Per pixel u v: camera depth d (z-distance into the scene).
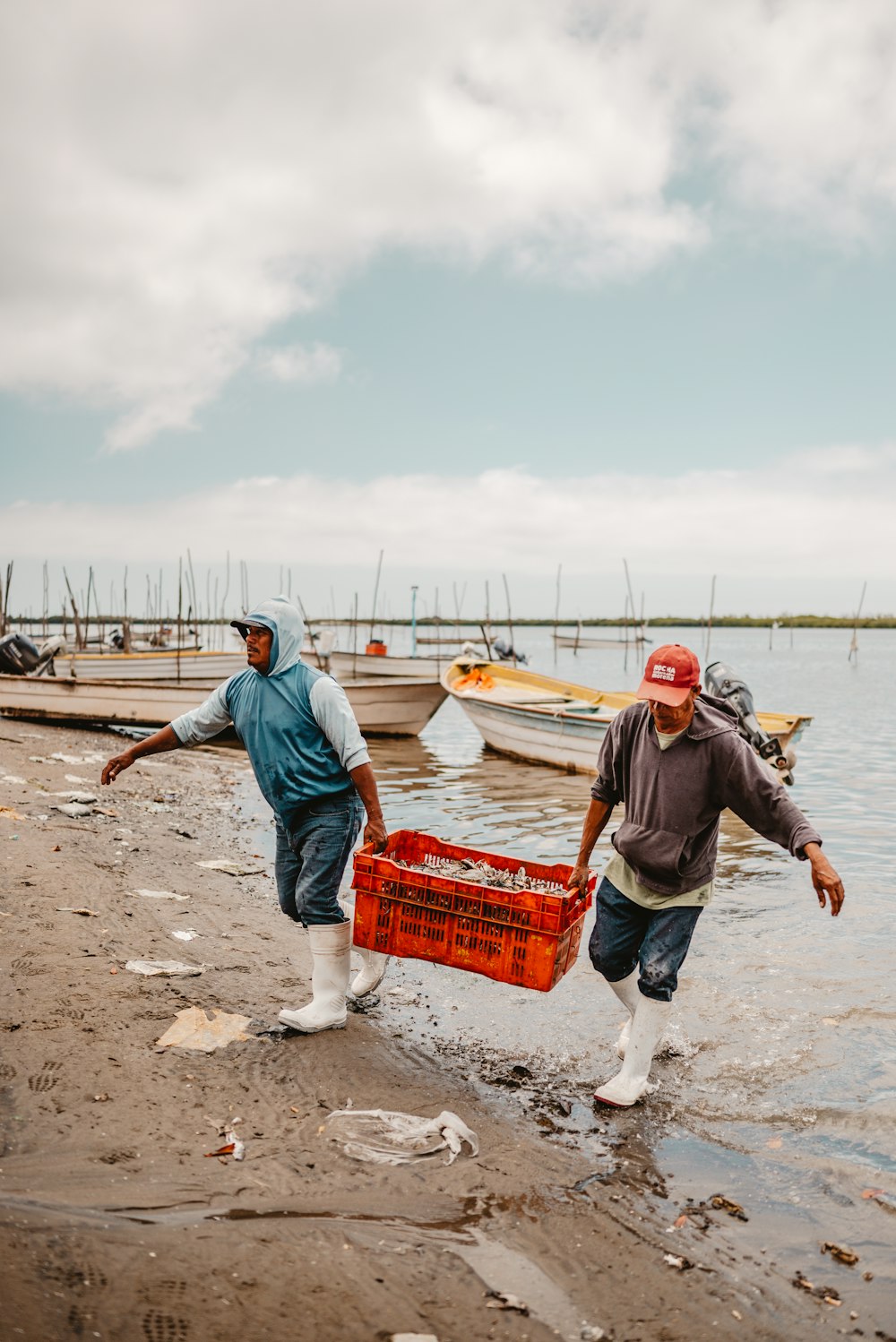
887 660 76.19
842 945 6.95
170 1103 4.05
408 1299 2.90
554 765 16.88
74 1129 3.73
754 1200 3.72
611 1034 5.38
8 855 7.70
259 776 4.90
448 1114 4.17
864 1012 5.68
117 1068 4.30
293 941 6.73
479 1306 2.92
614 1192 3.71
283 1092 4.30
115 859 8.26
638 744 4.47
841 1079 4.82
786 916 7.74
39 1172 3.37
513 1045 5.17
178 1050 4.58
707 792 4.30
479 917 4.55
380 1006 5.65
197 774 15.39
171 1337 2.57
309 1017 5.00
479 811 12.62
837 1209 3.67
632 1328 2.91
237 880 8.38
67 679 19.27
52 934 5.96
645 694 4.23
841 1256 3.35
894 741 21.47
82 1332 2.51
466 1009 5.71
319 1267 2.99
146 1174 3.45
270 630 4.73
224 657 28.50
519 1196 3.62
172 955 5.99
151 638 49.25
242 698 4.87
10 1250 2.77
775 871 9.36
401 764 17.48
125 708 19.16
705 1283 3.17
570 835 11.02
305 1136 3.91
